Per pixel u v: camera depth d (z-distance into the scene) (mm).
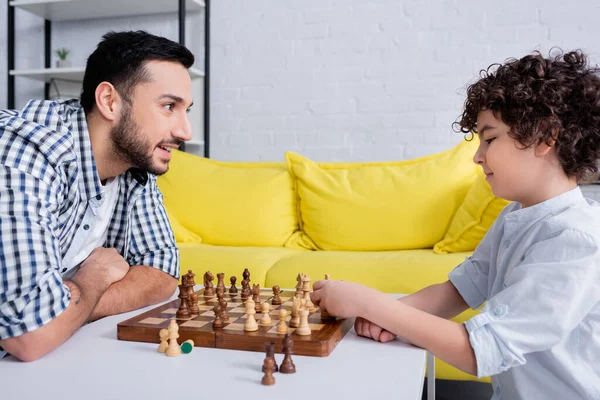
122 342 898
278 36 2977
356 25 2867
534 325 843
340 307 933
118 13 3127
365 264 1938
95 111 1166
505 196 1008
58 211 1086
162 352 841
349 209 2318
